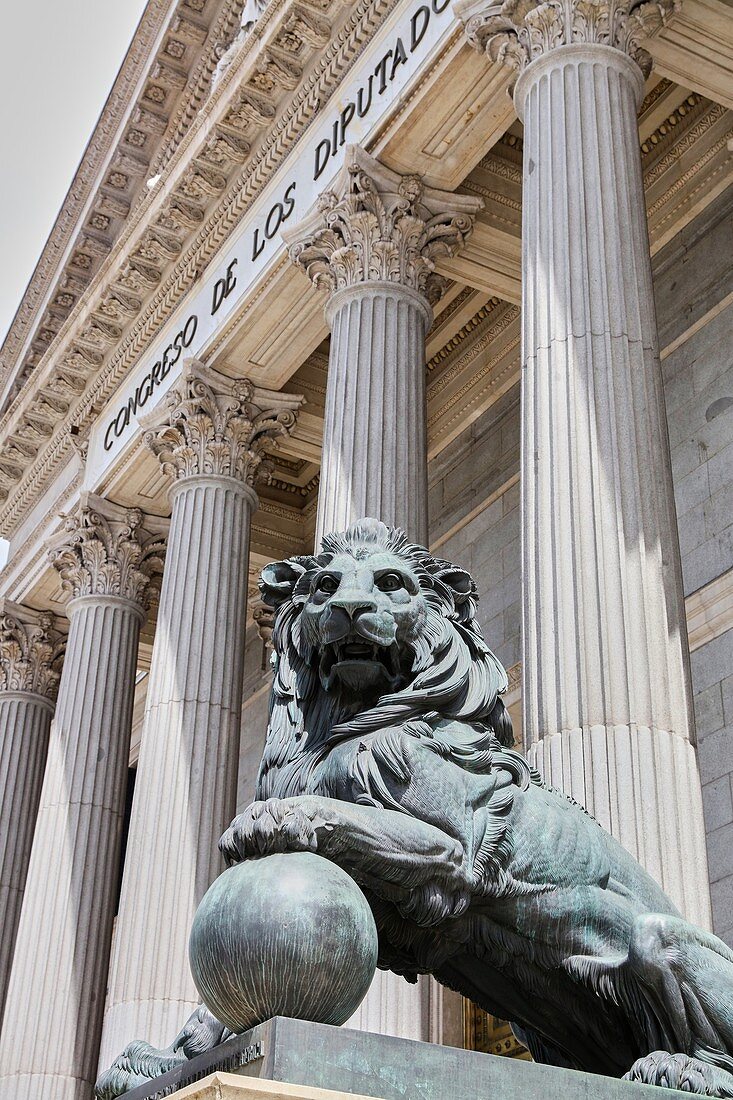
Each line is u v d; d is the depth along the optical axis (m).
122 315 23.05
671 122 18.64
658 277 18.86
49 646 26.97
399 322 15.57
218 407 19.80
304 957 3.57
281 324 19.16
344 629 4.40
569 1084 3.72
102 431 23.97
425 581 4.71
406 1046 3.50
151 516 23.27
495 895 4.33
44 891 20.31
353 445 14.65
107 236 27.80
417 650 4.53
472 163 16.31
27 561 26.56
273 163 19.14
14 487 28.25
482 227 17.20
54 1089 18.86
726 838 15.10
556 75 12.93
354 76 17.42
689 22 14.16
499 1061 3.63
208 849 16.78
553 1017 4.68
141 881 16.55
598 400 11.03
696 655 16.38
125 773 21.70
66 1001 19.47
